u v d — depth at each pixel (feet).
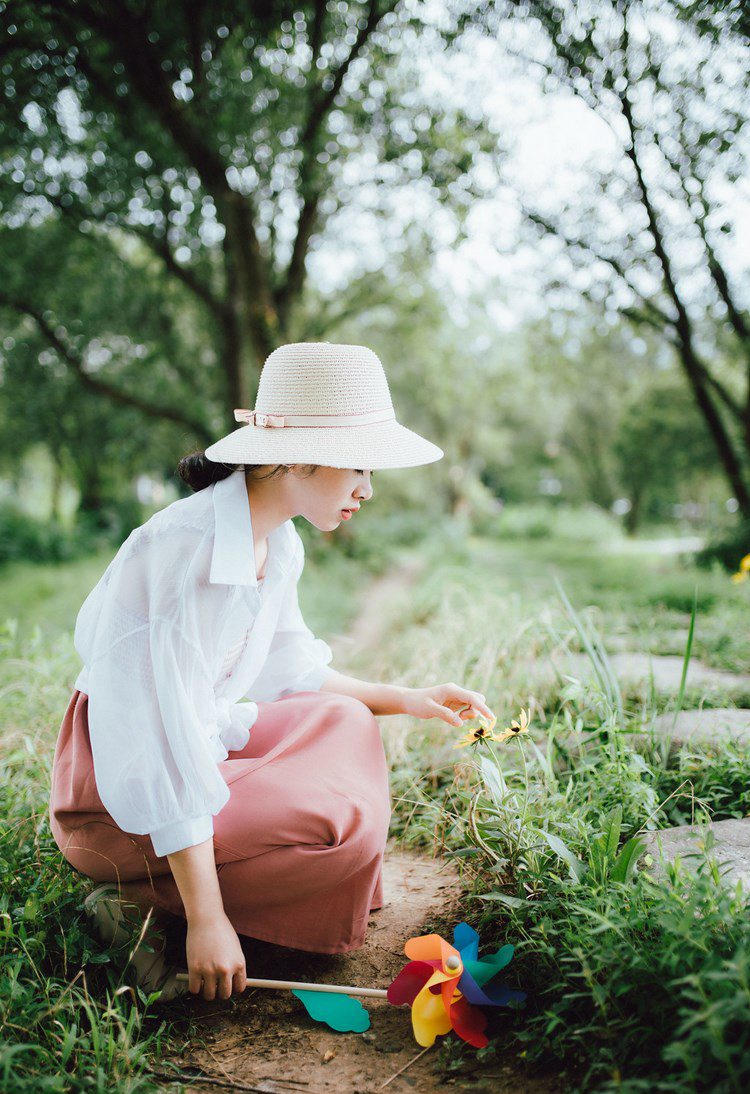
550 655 12.12
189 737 6.02
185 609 6.13
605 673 10.42
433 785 10.05
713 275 36.91
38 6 25.50
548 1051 5.60
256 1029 6.30
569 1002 5.49
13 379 51.06
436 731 11.28
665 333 40.93
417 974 5.97
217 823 6.41
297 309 53.42
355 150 38.19
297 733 7.01
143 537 6.27
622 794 8.03
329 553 47.29
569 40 25.43
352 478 6.48
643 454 73.00
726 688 12.12
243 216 38.17
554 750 9.67
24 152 33.96
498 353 82.38
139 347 48.78
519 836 7.04
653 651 15.21
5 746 10.84
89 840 6.51
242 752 7.45
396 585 49.01
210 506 6.40
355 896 6.71
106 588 6.63
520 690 12.00
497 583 26.50
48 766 9.66
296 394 6.33
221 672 6.93
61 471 79.61
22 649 15.31
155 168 36.32
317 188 38.78
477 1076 5.55
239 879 6.48
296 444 6.16
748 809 8.46
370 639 25.07
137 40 26.66
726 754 8.86
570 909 6.16
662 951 5.32
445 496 121.60
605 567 45.83
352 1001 6.36
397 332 62.23
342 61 32.89
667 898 5.61
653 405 66.23
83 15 25.82
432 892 8.18
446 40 27.12
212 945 5.98
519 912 6.61
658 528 134.62
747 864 6.80
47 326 44.34
